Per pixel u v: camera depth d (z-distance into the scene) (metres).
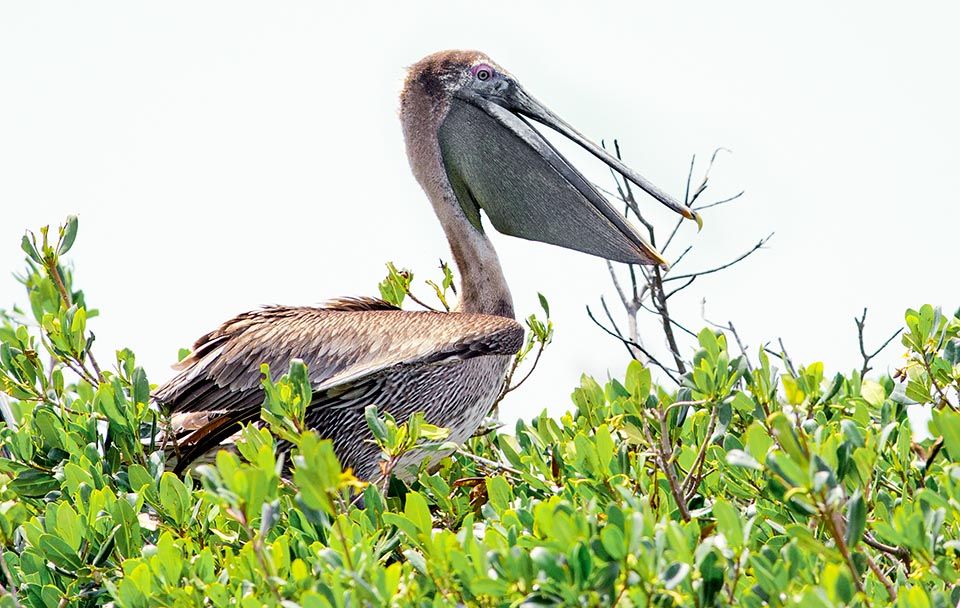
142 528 10.16
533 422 12.61
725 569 7.07
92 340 12.61
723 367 9.52
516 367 14.66
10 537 9.76
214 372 13.27
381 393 13.30
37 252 13.44
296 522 9.35
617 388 11.52
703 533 9.09
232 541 9.50
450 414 13.62
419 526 7.48
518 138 15.32
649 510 7.45
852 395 11.62
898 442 9.55
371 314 13.82
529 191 15.36
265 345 13.37
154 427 11.75
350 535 8.27
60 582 9.48
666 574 6.63
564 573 6.67
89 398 12.28
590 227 15.19
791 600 6.56
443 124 15.49
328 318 13.69
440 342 13.42
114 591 8.30
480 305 15.34
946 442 7.46
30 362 12.10
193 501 10.70
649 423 9.89
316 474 7.05
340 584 7.37
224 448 12.98
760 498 9.62
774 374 10.16
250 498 7.00
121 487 11.20
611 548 6.64
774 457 6.81
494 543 7.41
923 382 10.97
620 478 9.24
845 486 8.89
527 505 9.20
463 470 12.87
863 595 6.68
